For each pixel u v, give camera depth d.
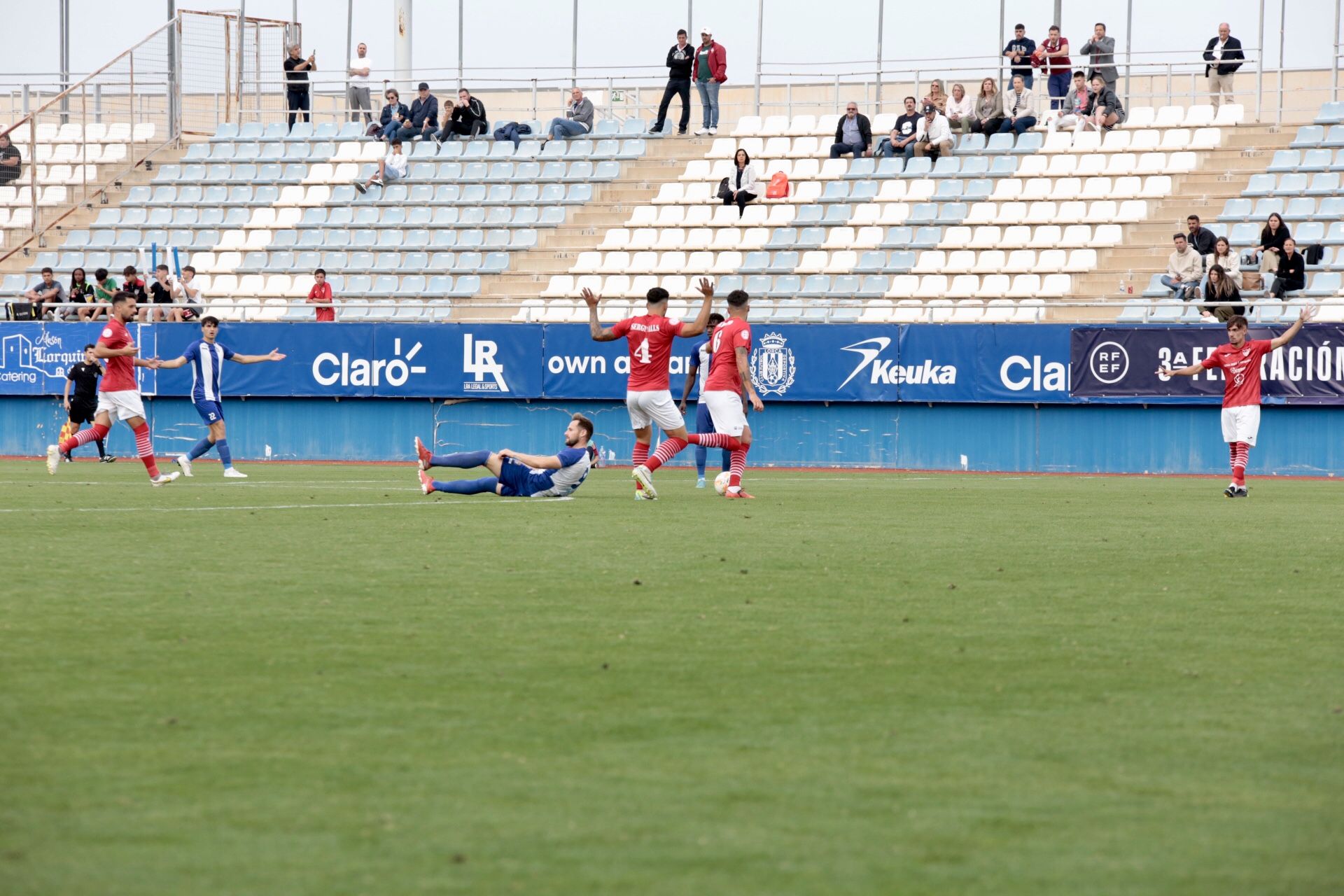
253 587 23.03
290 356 69.44
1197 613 21.31
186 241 84.50
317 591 22.70
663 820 11.49
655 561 26.52
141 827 11.20
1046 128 80.25
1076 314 67.06
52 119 103.62
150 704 15.16
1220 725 14.62
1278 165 72.75
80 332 70.94
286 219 84.69
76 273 74.62
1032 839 11.13
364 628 19.52
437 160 86.25
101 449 64.88
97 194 88.94
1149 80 94.12
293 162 88.56
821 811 11.77
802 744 13.80
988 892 10.04
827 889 10.07
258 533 31.02
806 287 73.50
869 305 66.06
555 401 67.06
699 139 84.62
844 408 64.56
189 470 52.81
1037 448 62.25
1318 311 62.38
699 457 47.84
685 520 34.50
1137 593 23.25
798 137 83.69
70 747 13.43
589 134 86.44
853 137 81.00
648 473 40.84
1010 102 81.81
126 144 93.06
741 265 76.06
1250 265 64.75
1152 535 32.22
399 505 38.19
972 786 12.47
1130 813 11.77
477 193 83.88
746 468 65.00
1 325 71.81
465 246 79.94
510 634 19.22
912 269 72.56
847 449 64.56
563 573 24.94
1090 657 18.02
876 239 75.12
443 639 18.80
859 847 10.92
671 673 16.91
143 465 62.53
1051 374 61.72
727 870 10.41
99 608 20.91
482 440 67.94
